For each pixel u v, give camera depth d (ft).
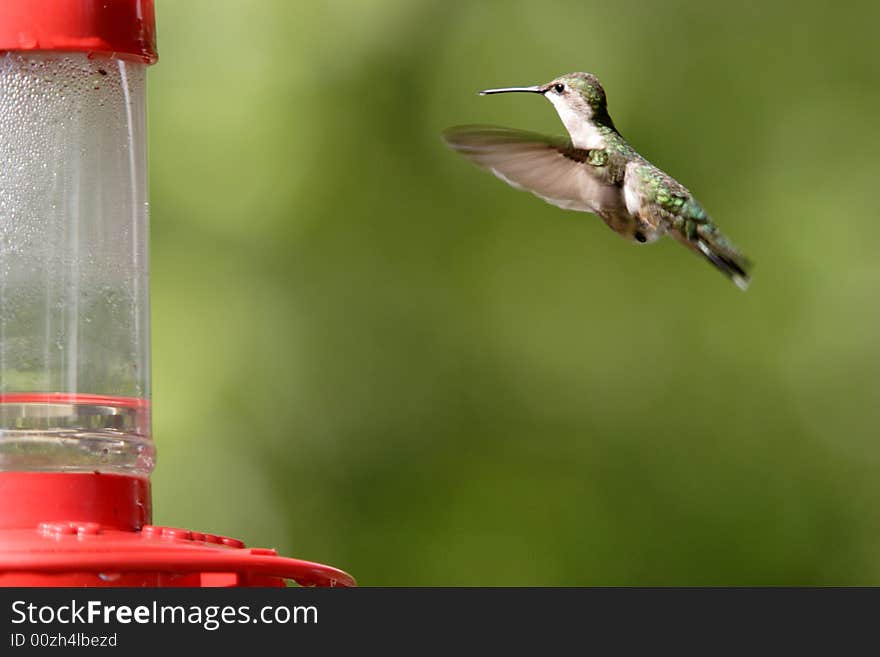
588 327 40.09
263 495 37.11
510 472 38.83
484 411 39.24
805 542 38.81
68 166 17.17
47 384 16.55
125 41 17.11
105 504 15.76
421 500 38.47
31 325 16.67
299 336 38.58
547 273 40.27
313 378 38.50
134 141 17.53
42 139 17.11
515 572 38.37
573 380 39.81
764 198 40.73
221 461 36.96
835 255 40.01
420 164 40.06
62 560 13.21
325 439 37.91
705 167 40.98
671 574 38.50
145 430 16.99
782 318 39.96
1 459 16.16
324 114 39.96
